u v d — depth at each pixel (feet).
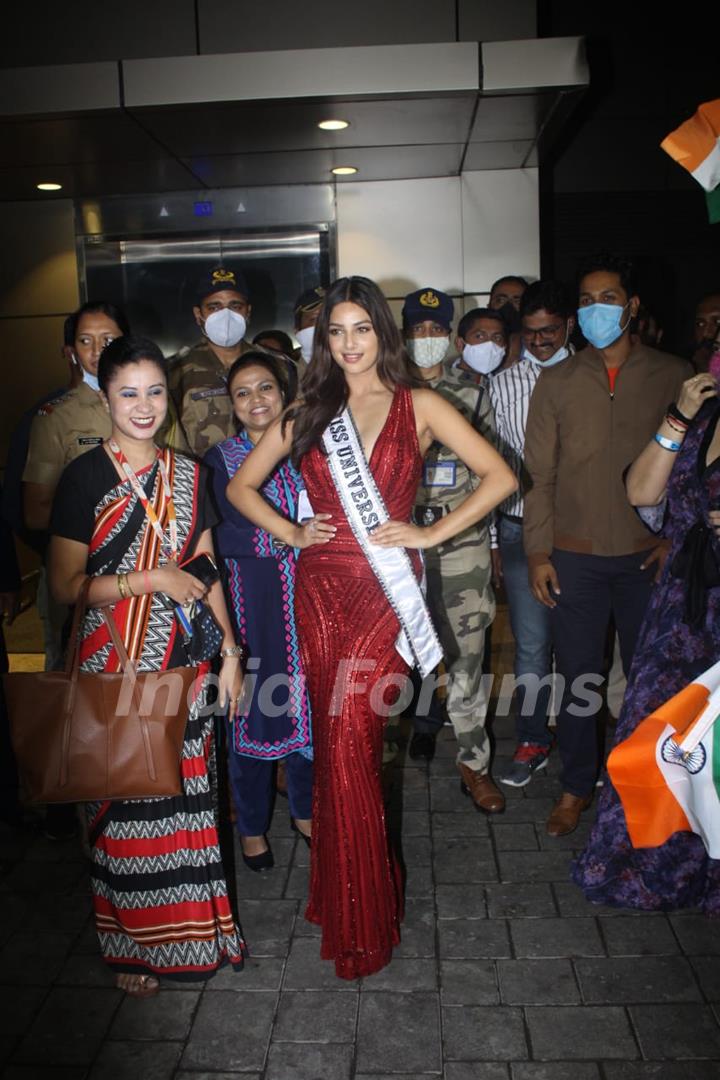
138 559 8.28
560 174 24.98
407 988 8.69
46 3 18.48
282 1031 8.21
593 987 8.61
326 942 8.93
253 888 10.37
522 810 11.85
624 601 11.01
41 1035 8.28
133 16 18.43
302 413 8.76
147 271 21.09
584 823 11.46
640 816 8.30
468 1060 7.79
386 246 20.63
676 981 8.66
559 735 11.38
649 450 9.08
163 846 8.47
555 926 9.52
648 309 17.08
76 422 11.02
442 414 8.68
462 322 13.09
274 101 14.78
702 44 24.21
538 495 11.23
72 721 8.04
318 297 13.05
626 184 24.91
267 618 10.14
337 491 8.62
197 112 15.17
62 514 8.20
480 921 9.64
